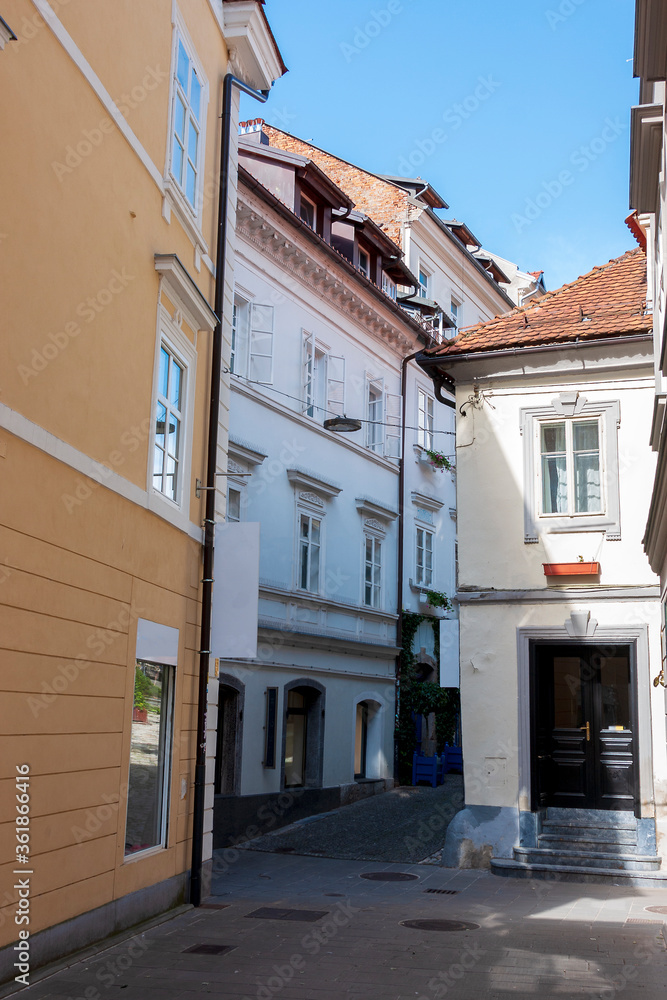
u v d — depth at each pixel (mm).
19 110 6855
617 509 13812
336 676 21141
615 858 12781
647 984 7359
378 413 24156
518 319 15305
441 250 30219
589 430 14266
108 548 8492
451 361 14719
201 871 10766
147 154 9578
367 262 24766
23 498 6891
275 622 18891
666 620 11250
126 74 9055
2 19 6090
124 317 8945
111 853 8484
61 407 7562
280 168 21312
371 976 7512
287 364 20203
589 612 13703
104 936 8297
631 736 13586
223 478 12148
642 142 10016
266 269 19688
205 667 11086
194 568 11148
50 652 7320
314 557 20750
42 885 7145
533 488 14273
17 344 6812
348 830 17719
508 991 7141
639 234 16359
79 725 7840
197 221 11453
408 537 25094
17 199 6820
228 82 12539
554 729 14016
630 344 13930
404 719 23812
